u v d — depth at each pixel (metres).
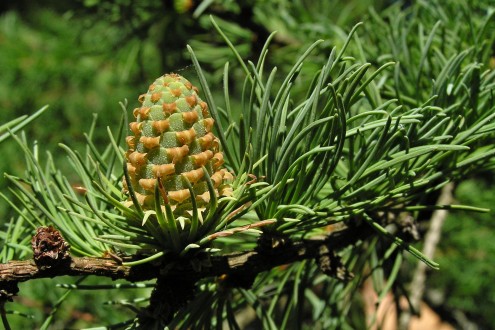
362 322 0.47
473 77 0.31
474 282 0.56
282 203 0.29
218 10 0.48
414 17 0.37
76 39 0.56
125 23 0.52
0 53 0.67
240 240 0.32
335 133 0.28
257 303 0.33
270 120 0.29
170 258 0.29
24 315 0.30
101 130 0.66
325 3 0.49
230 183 0.29
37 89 0.67
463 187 0.52
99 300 0.49
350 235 0.32
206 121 0.28
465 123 0.31
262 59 0.29
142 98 0.28
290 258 0.31
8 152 0.62
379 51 0.37
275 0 0.47
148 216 0.28
